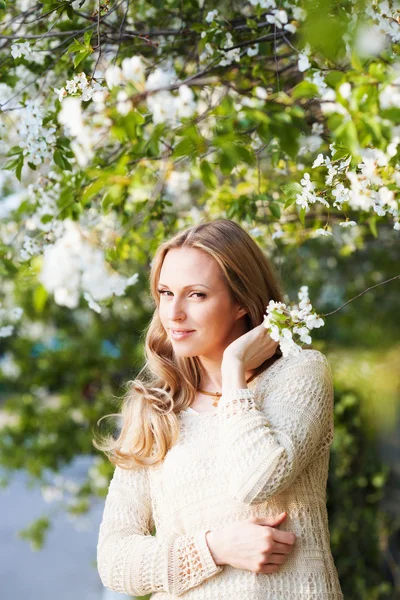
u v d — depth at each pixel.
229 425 1.92
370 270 5.48
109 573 2.04
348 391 4.79
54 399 7.18
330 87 1.76
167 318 2.13
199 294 2.10
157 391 2.19
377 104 1.56
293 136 1.67
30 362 5.94
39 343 6.10
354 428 4.74
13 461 5.86
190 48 2.89
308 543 1.97
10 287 5.19
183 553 1.95
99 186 2.02
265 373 2.12
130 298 5.20
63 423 5.86
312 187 2.06
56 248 1.42
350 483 4.67
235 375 1.99
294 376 2.05
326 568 1.97
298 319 1.86
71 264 1.41
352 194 1.91
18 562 7.56
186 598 1.95
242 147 1.67
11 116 2.81
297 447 1.90
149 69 2.66
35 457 5.82
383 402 4.80
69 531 8.77
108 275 1.63
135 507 2.15
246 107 1.69
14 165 2.50
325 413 2.04
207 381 2.23
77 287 1.42
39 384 5.91
